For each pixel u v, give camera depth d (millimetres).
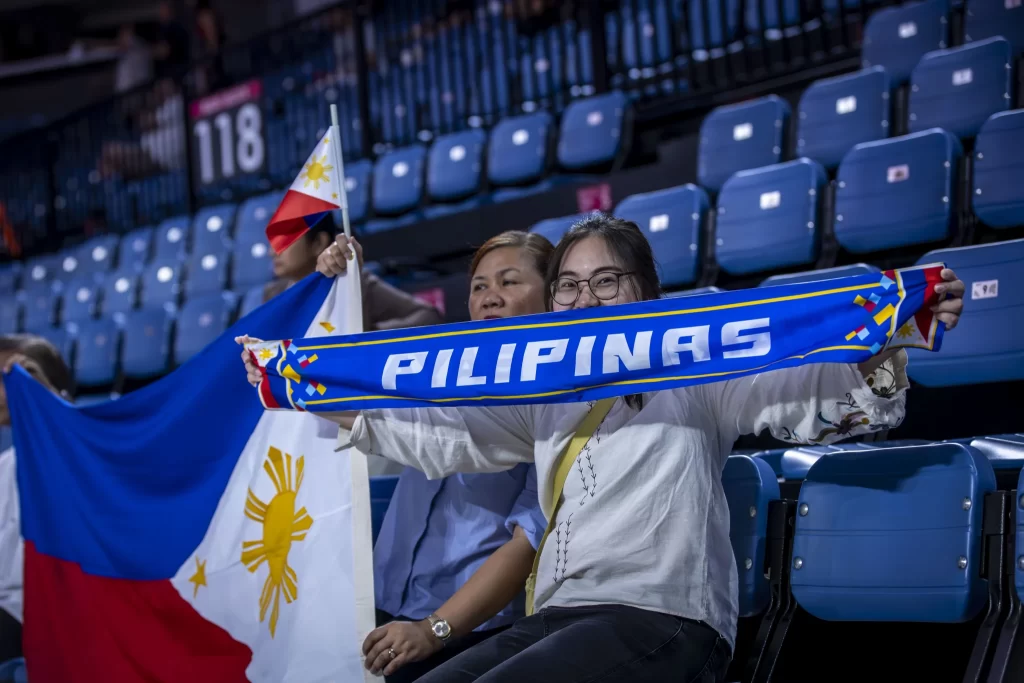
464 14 6793
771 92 5156
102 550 2564
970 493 1692
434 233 5230
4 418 3100
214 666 2312
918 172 3324
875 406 1561
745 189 3770
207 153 7145
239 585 2316
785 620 1948
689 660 1607
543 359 1793
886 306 1549
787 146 4281
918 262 2736
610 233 1860
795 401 1619
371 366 1930
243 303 5090
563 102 6160
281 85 7598
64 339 5891
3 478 3018
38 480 2750
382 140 6715
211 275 6195
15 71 11875
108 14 12523
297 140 7285
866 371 1601
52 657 2619
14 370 2840
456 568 2100
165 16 9688
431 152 5848
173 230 6926
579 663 1529
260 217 6148
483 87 6645
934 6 4422
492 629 2088
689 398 1730
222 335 2418
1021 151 3105
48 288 7141
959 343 2633
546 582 1733
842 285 1602
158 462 2496
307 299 2309
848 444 2426
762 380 1674
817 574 1857
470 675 1608
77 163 8531
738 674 2238
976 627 2219
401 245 5352
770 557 1979
